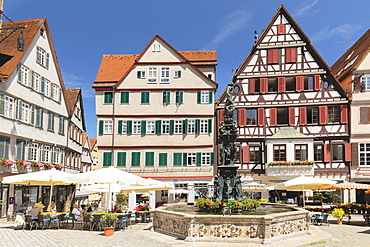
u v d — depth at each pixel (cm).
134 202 3083
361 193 2983
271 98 3181
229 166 1581
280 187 2036
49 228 1608
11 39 2453
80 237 1341
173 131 3216
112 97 3281
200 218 1208
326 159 3033
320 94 3116
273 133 3133
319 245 1199
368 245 1240
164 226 1423
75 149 3484
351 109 3053
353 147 3000
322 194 3041
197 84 3266
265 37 3247
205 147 3178
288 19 3225
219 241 1184
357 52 3372
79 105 3653
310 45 3159
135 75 3303
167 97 3256
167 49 3319
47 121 2714
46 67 2723
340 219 1989
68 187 3219
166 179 3158
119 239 1290
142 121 3238
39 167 2500
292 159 3023
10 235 1384
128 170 3191
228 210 1409
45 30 2716
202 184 3141
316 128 3091
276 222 1209
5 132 2130
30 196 2481
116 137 3234
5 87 2142
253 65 3238
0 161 2055
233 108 1642
